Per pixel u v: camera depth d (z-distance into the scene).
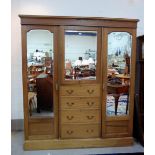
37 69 2.81
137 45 3.38
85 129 2.98
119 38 2.90
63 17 2.71
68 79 2.86
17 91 3.55
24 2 3.40
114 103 3.01
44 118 2.90
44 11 3.45
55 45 2.77
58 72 2.82
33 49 2.77
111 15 3.60
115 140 3.06
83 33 2.82
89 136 3.00
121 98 3.01
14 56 3.48
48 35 2.76
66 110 2.91
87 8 3.54
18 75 3.52
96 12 3.56
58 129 2.95
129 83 2.99
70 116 2.92
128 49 2.94
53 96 2.87
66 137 2.96
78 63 2.87
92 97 2.92
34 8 3.43
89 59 2.89
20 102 3.59
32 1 3.41
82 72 2.88
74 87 2.87
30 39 2.74
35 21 2.69
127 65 2.96
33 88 2.83
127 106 3.05
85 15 3.54
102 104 2.96
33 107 2.86
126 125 3.08
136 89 3.41
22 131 3.63
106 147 3.04
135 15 3.64
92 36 2.85
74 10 3.51
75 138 2.98
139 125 3.19
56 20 2.72
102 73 2.90
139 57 3.36
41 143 2.92
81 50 2.86
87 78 2.90
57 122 2.93
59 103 2.88
